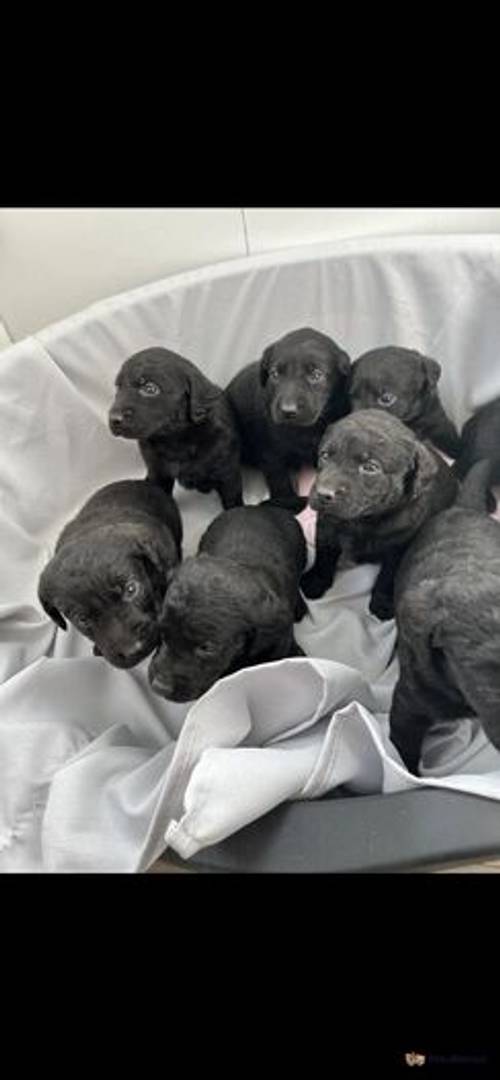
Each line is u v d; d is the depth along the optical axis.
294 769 0.58
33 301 0.82
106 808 0.63
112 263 0.79
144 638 0.61
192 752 0.60
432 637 0.57
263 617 0.60
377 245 0.75
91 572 0.61
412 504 0.64
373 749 0.61
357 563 0.73
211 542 0.69
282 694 0.62
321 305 0.78
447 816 0.55
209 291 0.77
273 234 0.78
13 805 0.65
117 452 0.81
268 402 0.71
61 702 0.70
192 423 0.71
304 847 0.57
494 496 0.73
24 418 0.78
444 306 0.75
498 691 0.56
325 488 0.60
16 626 0.76
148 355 0.69
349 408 0.70
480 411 0.75
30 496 0.80
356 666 0.71
